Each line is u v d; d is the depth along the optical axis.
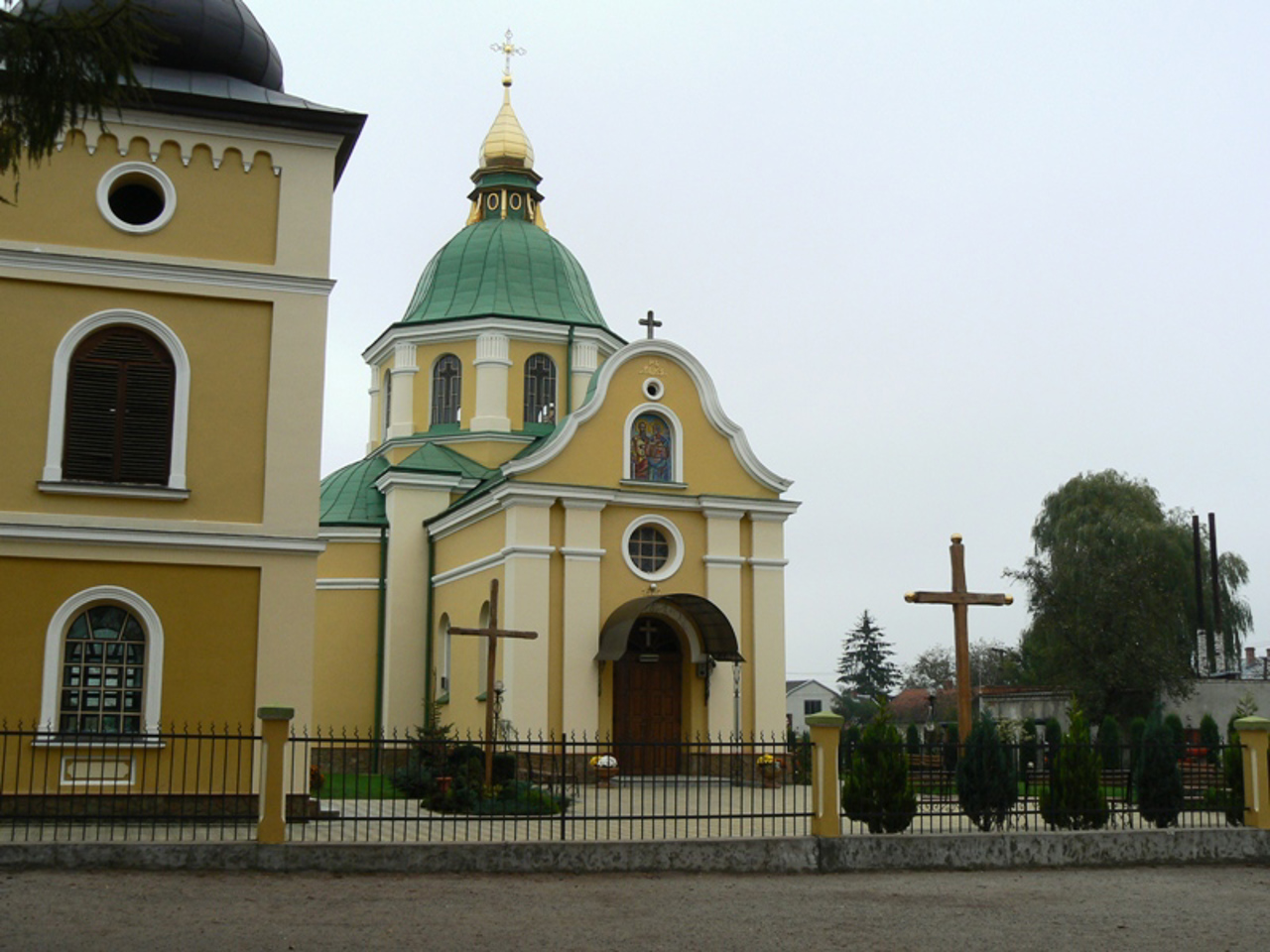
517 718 29.56
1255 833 19.66
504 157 43.88
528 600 30.22
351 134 22.34
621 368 32.25
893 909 14.58
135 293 20.84
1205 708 48.62
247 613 20.64
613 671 31.27
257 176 21.77
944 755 21.44
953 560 22.75
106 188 20.97
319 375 21.48
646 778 30.59
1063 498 54.97
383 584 36.50
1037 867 18.48
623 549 31.48
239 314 21.34
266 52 22.89
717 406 32.88
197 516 20.64
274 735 16.52
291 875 15.75
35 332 20.38
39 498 20.03
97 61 10.76
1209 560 54.94
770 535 32.78
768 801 26.14
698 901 14.80
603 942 12.30
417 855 16.31
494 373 39.16
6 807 19.16
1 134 10.95
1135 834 19.09
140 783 19.77
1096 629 48.62
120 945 11.51
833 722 18.19
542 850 16.62
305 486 21.11
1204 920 14.27
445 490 36.91
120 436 20.61
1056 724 32.12
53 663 19.64
